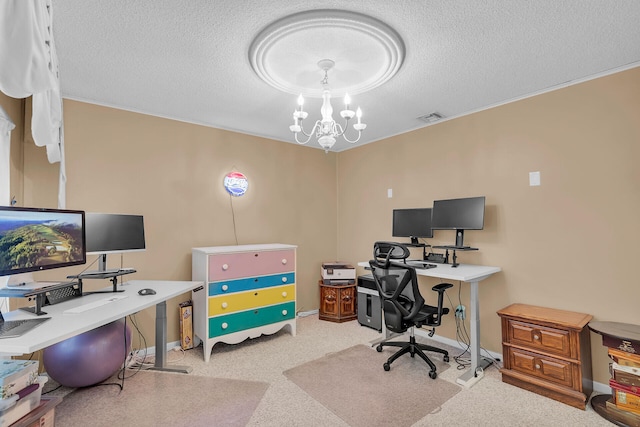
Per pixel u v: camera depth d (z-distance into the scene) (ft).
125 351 7.95
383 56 6.81
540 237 8.62
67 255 6.20
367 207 13.76
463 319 10.24
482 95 8.96
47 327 4.78
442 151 10.95
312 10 5.50
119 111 9.66
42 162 8.44
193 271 10.54
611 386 6.55
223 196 11.73
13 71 3.50
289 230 13.57
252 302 10.39
